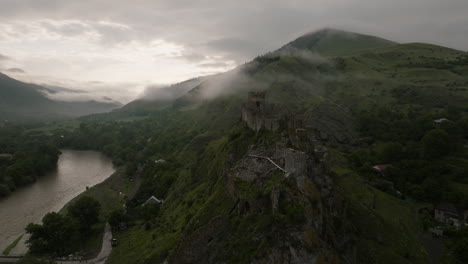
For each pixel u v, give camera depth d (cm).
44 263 7369
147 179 13825
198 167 10394
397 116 17412
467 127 14012
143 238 8281
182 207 8306
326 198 5425
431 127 14738
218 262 4981
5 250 8869
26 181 15538
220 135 16600
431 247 7862
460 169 11444
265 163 5931
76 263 7931
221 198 6222
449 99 18738
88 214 10062
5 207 12444
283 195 4878
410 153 13138
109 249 8669
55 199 13538
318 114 16500
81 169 19150
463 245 7312
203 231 5319
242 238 4938
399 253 6881
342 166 11638
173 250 5769
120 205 12350
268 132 6869
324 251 4594
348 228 5947
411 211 9844
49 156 19050
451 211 9594
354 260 5588
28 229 8662
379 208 9131
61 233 8694
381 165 12694
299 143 5697
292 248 4431
